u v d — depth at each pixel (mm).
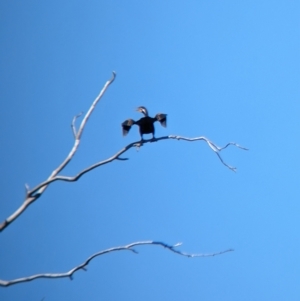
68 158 30812
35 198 29547
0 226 28547
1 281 27031
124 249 29406
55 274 28094
